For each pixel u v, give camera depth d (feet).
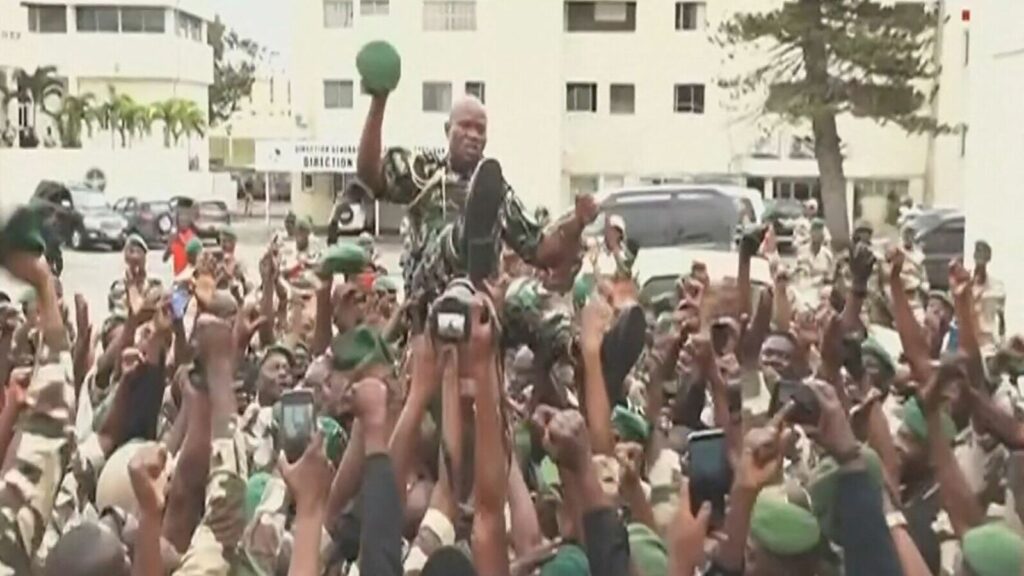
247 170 207.31
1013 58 74.84
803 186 174.91
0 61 190.80
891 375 20.33
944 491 15.34
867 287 24.93
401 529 12.55
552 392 17.92
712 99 170.71
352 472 13.98
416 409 14.23
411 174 19.84
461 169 19.43
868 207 176.04
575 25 171.94
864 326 23.11
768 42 155.84
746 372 18.83
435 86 170.60
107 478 15.88
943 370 16.24
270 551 14.60
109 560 12.34
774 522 12.63
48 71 198.49
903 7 141.08
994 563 13.15
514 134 169.27
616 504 14.25
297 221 53.72
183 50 219.00
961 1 166.50
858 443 13.05
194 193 191.72
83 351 24.41
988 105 78.89
